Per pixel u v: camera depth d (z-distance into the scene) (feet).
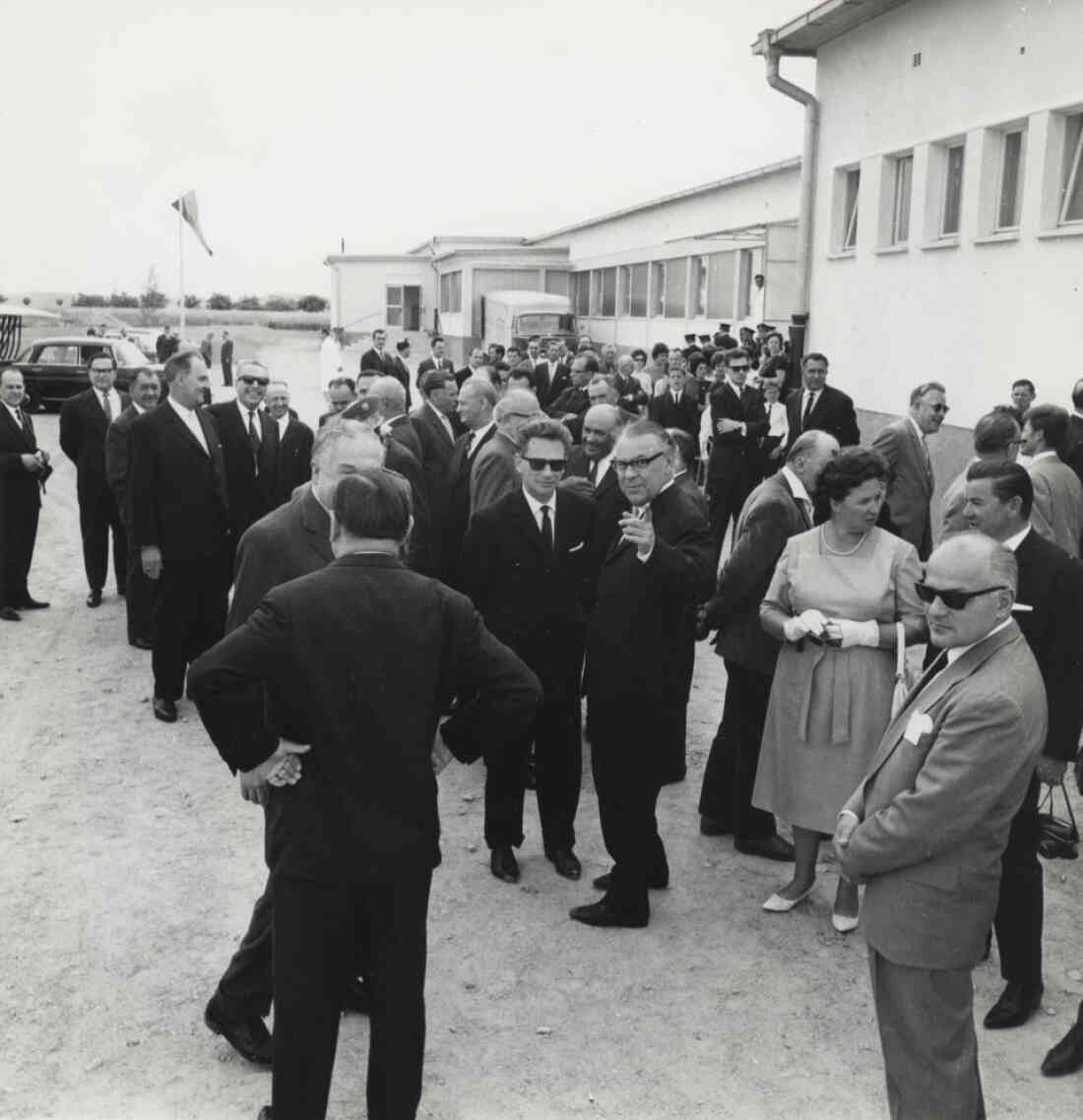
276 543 12.74
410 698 9.75
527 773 18.10
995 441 17.21
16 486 31.24
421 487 21.93
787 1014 13.52
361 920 9.97
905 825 9.57
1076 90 33.65
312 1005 9.71
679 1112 11.74
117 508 32.32
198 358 22.84
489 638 10.37
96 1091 11.95
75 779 20.30
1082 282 33.58
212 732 9.48
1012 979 13.28
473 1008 13.56
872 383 46.37
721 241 86.02
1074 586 13.12
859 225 47.09
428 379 27.58
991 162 38.27
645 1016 13.46
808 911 15.96
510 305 109.19
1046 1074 12.32
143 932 15.14
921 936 9.76
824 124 49.80
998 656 9.64
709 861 17.49
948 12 39.96
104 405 32.19
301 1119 9.84
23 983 13.89
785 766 15.25
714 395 39.86
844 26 46.19
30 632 29.99
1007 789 9.48
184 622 23.07
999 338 37.70
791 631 14.70
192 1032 13.00
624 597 14.71
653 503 15.53
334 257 167.22
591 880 16.84
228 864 17.15
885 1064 10.36
